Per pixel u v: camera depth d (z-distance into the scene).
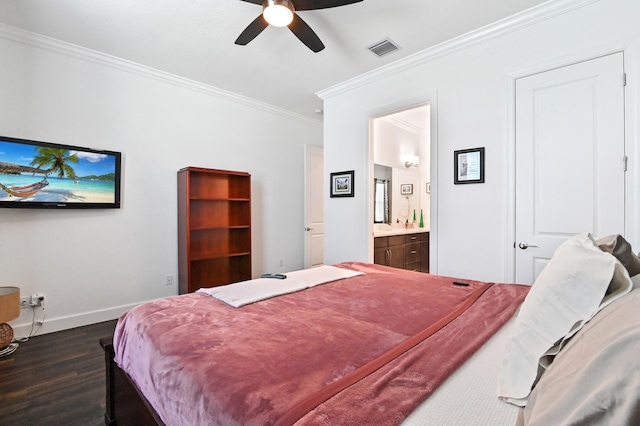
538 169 2.33
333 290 1.63
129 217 3.19
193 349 0.95
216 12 2.32
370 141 3.46
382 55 2.96
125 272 3.16
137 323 1.24
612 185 2.04
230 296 1.46
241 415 0.67
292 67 3.22
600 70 2.09
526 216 2.38
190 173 3.62
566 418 0.47
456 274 2.73
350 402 0.67
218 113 3.91
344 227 3.69
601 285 0.66
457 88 2.74
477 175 2.60
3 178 2.47
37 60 2.65
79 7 2.25
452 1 2.21
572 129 2.19
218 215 3.86
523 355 0.71
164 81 3.42
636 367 0.42
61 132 2.77
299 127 4.93
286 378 0.78
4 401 1.73
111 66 3.04
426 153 5.57
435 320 1.19
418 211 5.55
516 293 1.55
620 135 2.02
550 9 2.23
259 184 4.39
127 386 1.25
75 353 2.31
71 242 2.83
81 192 2.85
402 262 4.36
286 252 4.76
